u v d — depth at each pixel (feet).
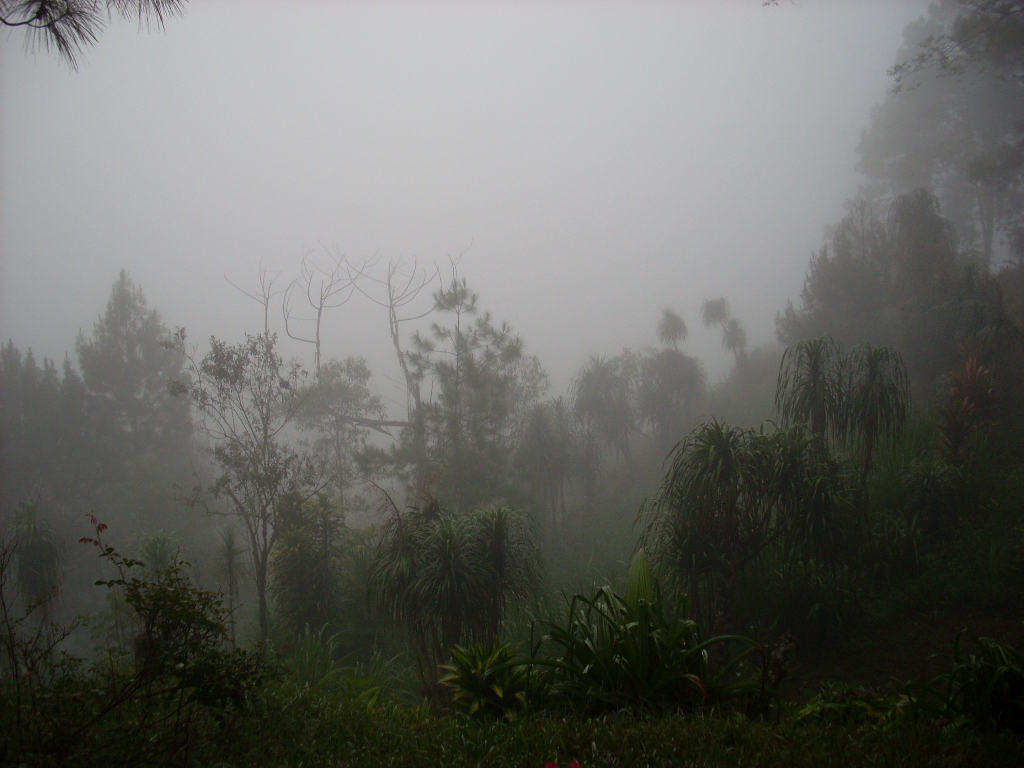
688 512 27.84
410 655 32.91
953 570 27.68
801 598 27.12
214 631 11.76
